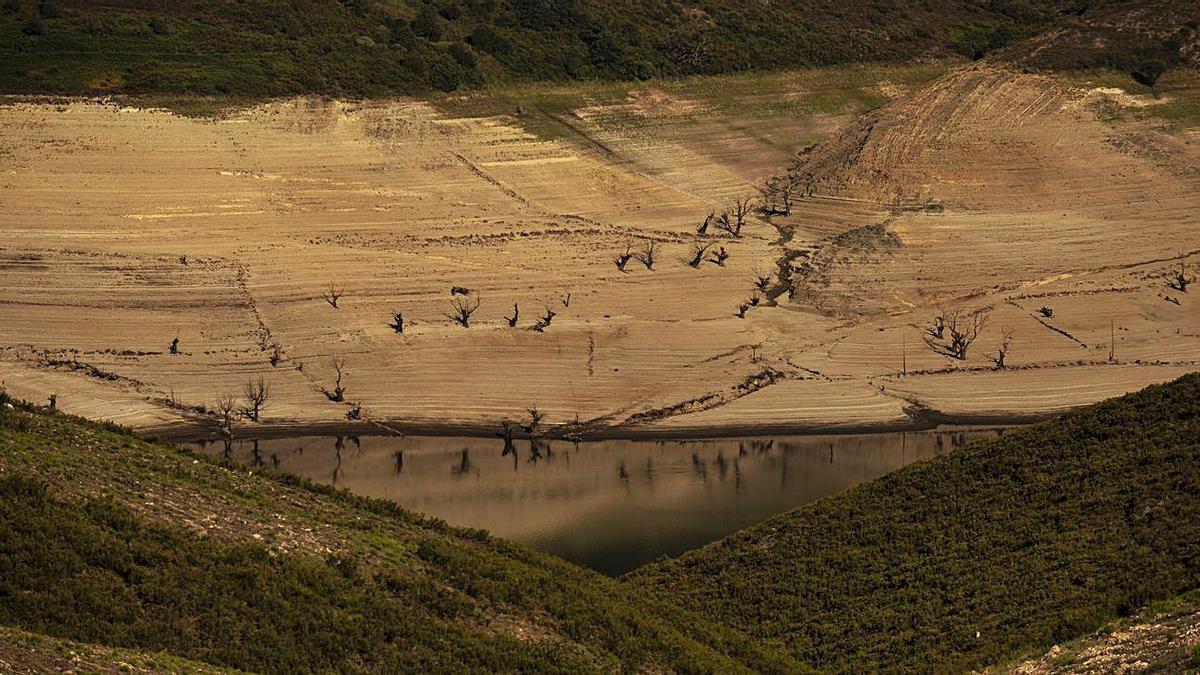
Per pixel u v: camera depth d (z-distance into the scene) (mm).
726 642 60094
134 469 58781
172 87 140000
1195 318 110750
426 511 79188
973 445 76250
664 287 115188
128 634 47188
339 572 54625
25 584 47781
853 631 61562
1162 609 55469
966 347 105625
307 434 92000
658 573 68812
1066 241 127250
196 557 51875
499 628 54531
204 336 102625
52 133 131250
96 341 101062
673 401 97688
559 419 95000
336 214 125250
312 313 106188
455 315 107438
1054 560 62812
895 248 124750
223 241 118125
